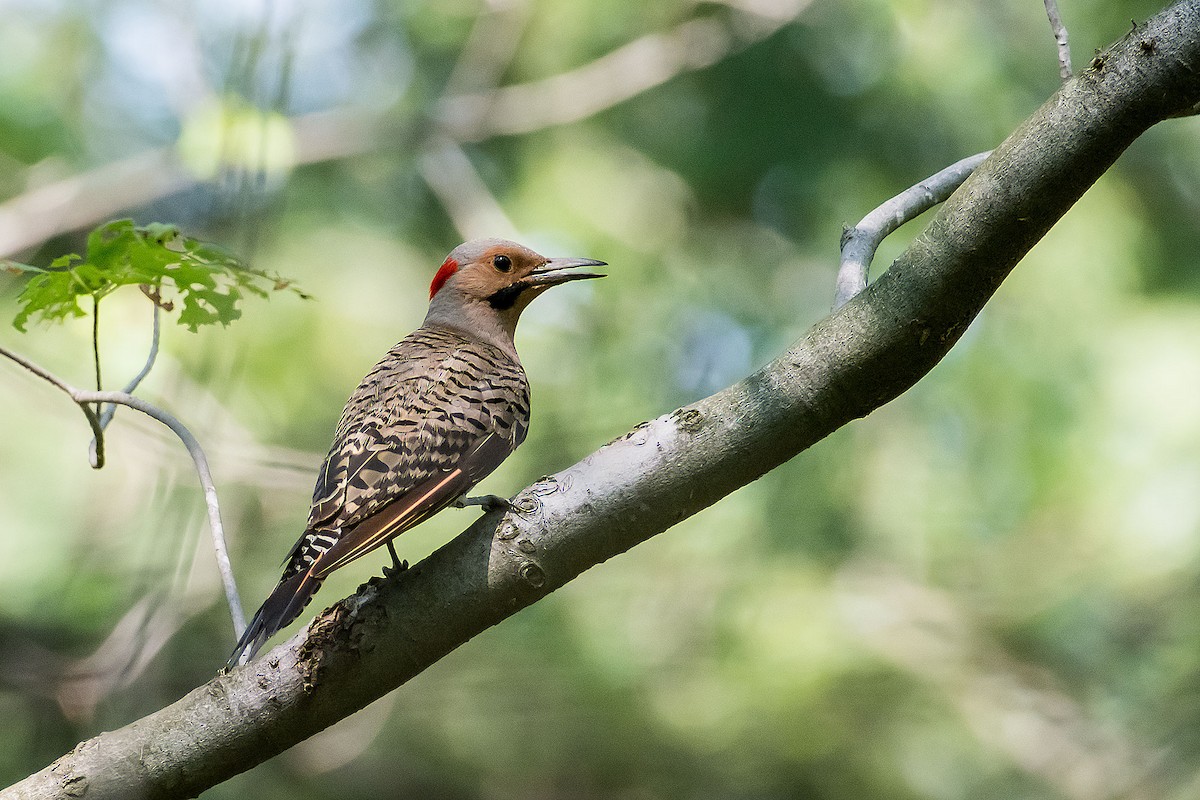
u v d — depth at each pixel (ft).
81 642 39.17
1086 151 16.22
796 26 53.88
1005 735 47.57
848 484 48.57
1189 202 52.60
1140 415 48.55
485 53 54.49
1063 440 48.67
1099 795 46.37
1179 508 47.60
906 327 16.99
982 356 49.80
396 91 57.00
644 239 54.70
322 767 46.47
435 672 45.93
